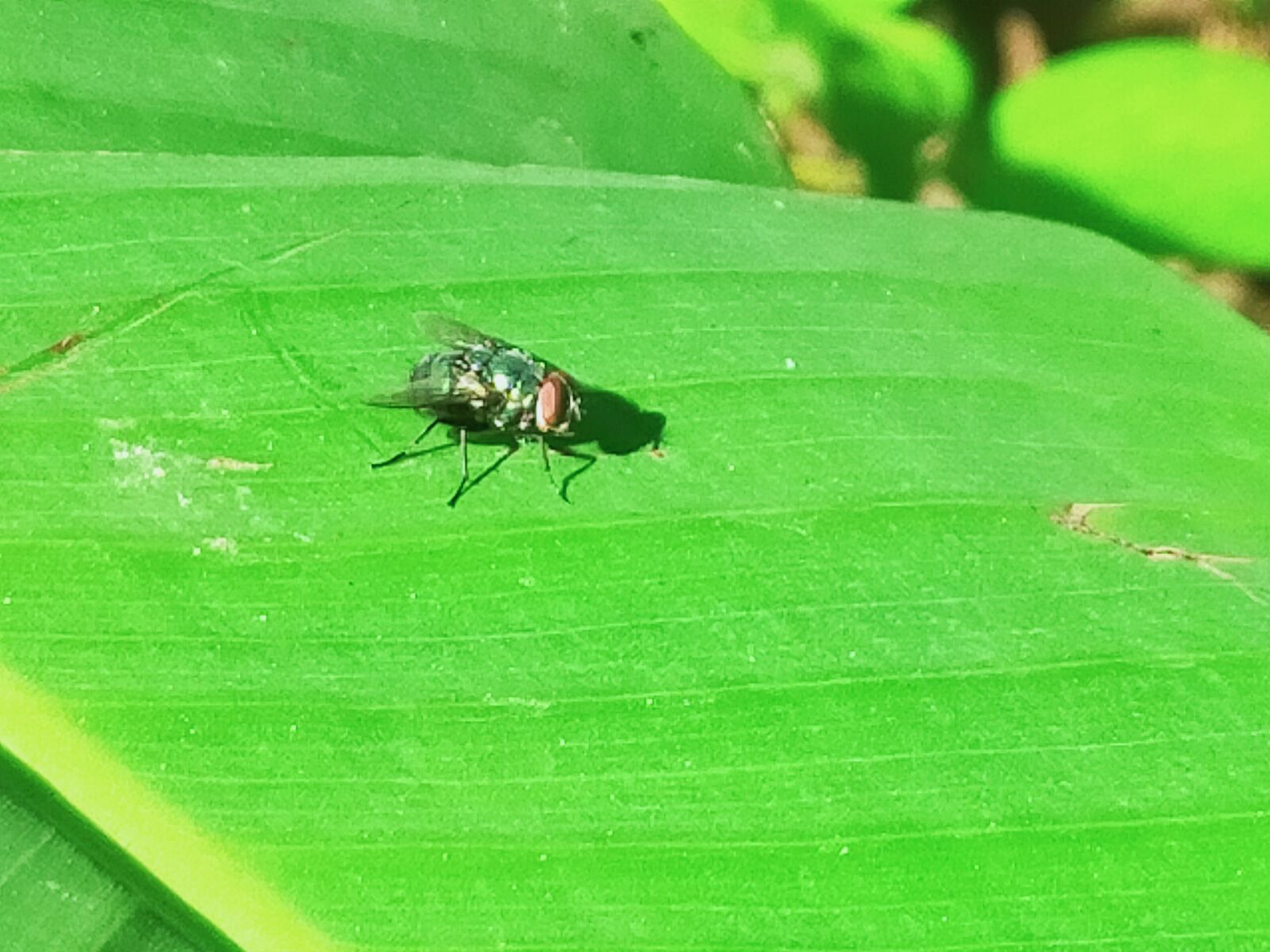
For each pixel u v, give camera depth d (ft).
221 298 0.25
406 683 0.22
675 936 0.20
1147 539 0.23
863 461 0.24
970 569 0.23
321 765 0.21
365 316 0.25
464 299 0.25
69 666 0.22
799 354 0.25
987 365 0.24
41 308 0.24
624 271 0.25
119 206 0.25
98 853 0.21
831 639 0.22
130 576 0.22
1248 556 0.23
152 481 0.23
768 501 0.23
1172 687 0.22
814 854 0.21
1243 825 0.21
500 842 0.21
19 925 0.20
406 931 0.20
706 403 0.24
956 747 0.21
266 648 0.22
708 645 0.22
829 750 0.21
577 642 0.22
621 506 0.23
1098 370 0.24
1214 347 0.25
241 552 0.23
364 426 0.24
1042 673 0.22
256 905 0.20
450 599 0.23
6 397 0.24
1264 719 0.21
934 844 0.21
